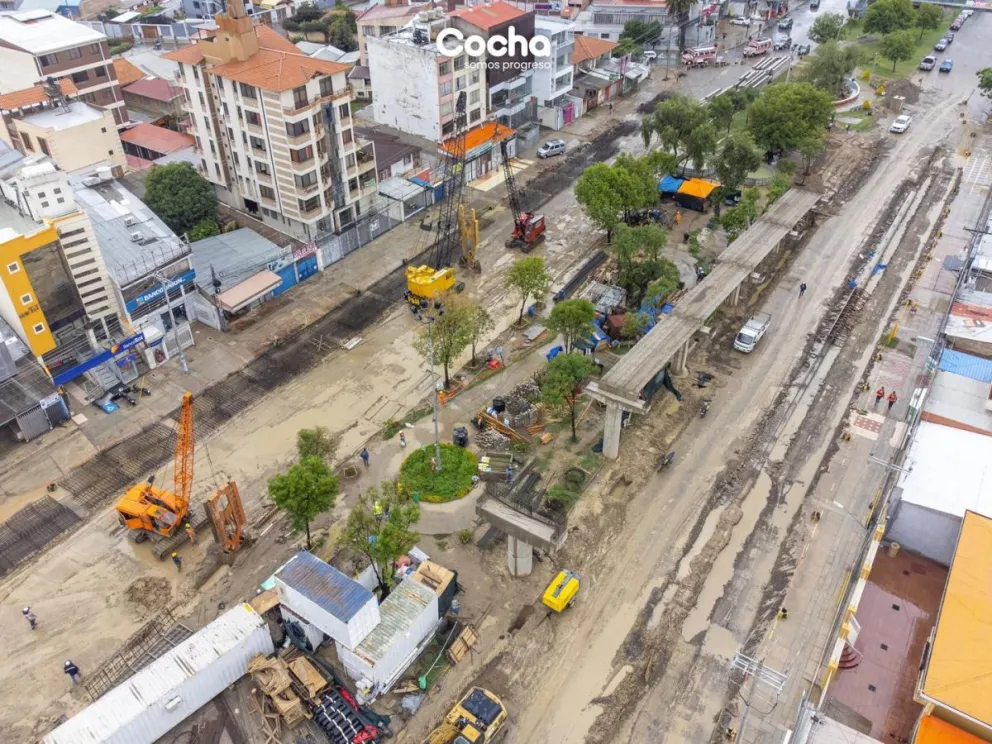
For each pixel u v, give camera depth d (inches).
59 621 2005.4
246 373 2842.0
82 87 4114.2
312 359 2913.4
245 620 1859.0
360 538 1982.0
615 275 3284.9
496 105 4407.0
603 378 2352.4
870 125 4739.2
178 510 2162.9
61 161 3563.0
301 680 1796.3
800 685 1828.2
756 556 2160.4
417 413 2655.0
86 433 2576.3
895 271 3388.3
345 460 2464.3
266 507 2309.3
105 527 2258.9
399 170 3892.7
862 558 2034.9
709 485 2380.7
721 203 3828.7
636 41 5620.1
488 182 4136.3
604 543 2199.8
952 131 4638.3
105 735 1616.6
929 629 1883.6
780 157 4276.6
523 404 2642.7
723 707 1800.0
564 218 3801.7
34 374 2576.3
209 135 3565.5
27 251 2421.3
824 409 2659.9
